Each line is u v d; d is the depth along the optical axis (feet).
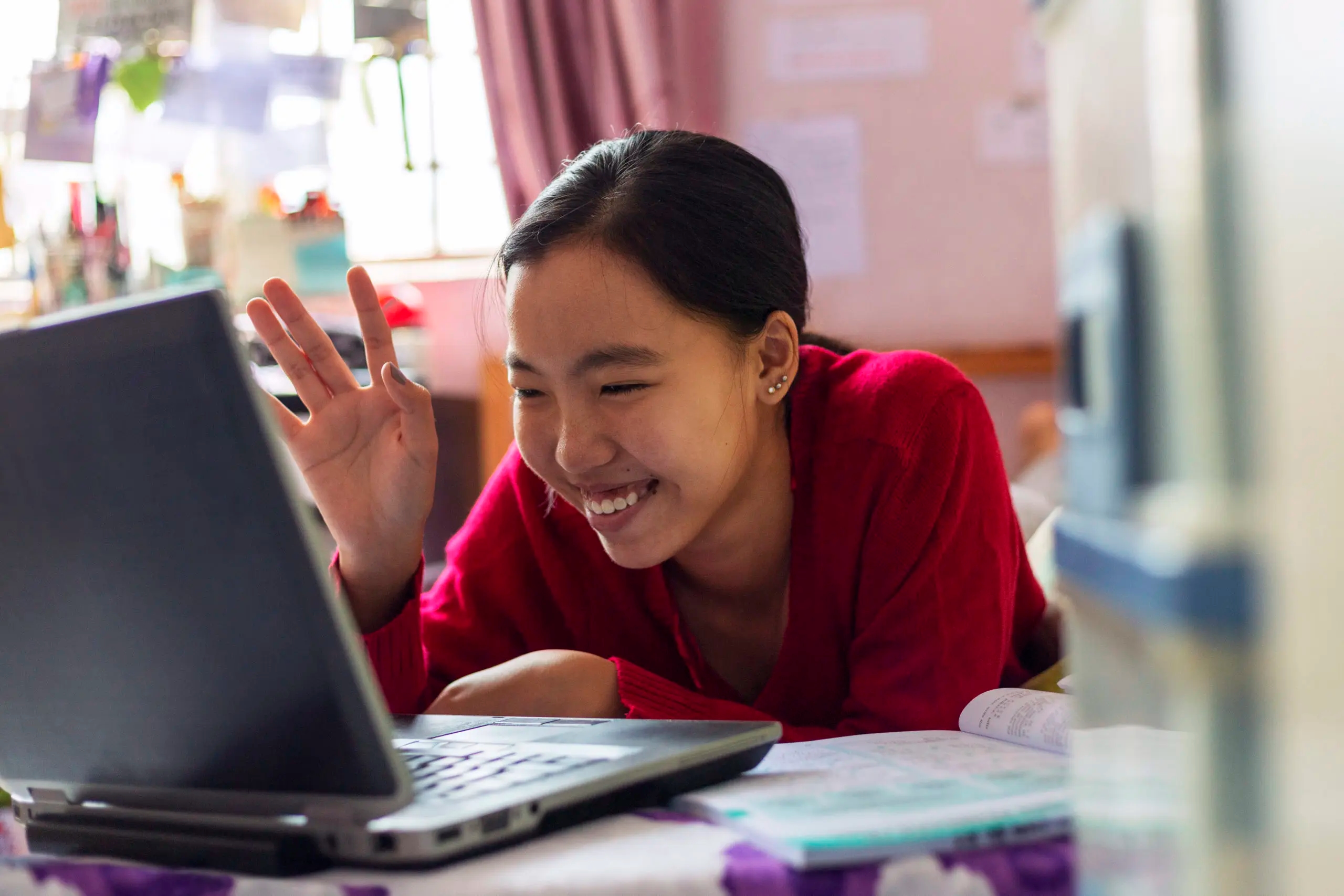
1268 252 0.83
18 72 8.32
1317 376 0.81
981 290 8.96
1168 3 0.89
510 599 3.54
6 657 1.75
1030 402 8.84
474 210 9.61
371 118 9.09
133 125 7.72
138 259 8.05
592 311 2.67
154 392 1.49
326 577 1.48
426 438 3.00
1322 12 0.79
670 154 2.91
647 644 3.51
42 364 1.56
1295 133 0.81
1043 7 1.17
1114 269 0.99
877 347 9.01
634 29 8.55
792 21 8.95
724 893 1.42
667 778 1.78
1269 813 0.85
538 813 1.61
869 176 8.98
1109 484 1.02
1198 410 0.87
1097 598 1.09
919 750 2.08
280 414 3.08
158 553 1.55
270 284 3.10
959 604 3.11
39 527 1.63
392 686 3.05
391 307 6.91
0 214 7.82
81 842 1.78
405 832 1.48
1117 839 1.11
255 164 8.01
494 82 8.82
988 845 1.49
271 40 7.80
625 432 2.73
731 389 2.88
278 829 1.58
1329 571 0.80
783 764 2.03
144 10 7.41
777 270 3.02
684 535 2.92
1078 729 1.24
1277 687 0.84
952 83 8.91
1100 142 1.04
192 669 1.58
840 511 3.23
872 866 1.44
